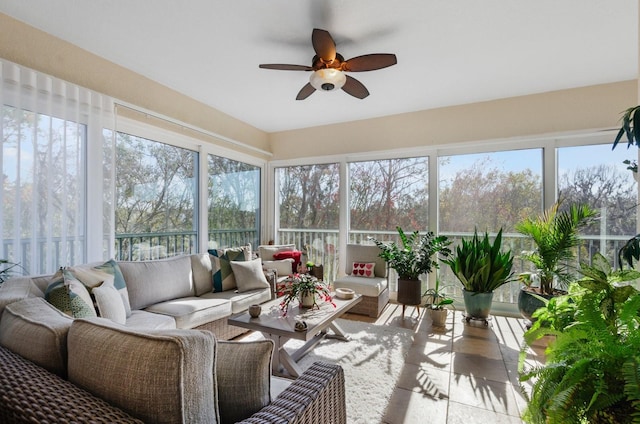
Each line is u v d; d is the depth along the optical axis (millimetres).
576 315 1179
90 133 2484
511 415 1772
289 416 809
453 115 3781
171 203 3396
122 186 2893
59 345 819
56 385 715
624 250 1637
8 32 2104
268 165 4969
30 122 2150
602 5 1989
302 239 4805
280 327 2053
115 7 2033
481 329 3109
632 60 2686
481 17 2123
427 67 2824
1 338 975
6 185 2039
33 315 1000
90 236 2463
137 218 3033
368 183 4375
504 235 3615
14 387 699
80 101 2447
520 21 2160
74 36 2357
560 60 2691
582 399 891
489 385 2082
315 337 2748
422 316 3494
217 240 4004
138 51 2576
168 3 1995
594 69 2854
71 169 2363
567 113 3273
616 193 3170
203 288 2990
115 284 2133
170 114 3291
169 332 717
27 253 2123
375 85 3209
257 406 928
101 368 697
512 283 3602
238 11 2076
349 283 3508
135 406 649
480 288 3180
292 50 2564
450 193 3883
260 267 3258
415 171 4082
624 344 958
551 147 3387
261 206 4898
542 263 2953
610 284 1178
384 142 4168
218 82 3162
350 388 2014
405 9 2045
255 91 3381
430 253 3484
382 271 3811
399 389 2035
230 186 4258
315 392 947
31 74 2158
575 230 2863
